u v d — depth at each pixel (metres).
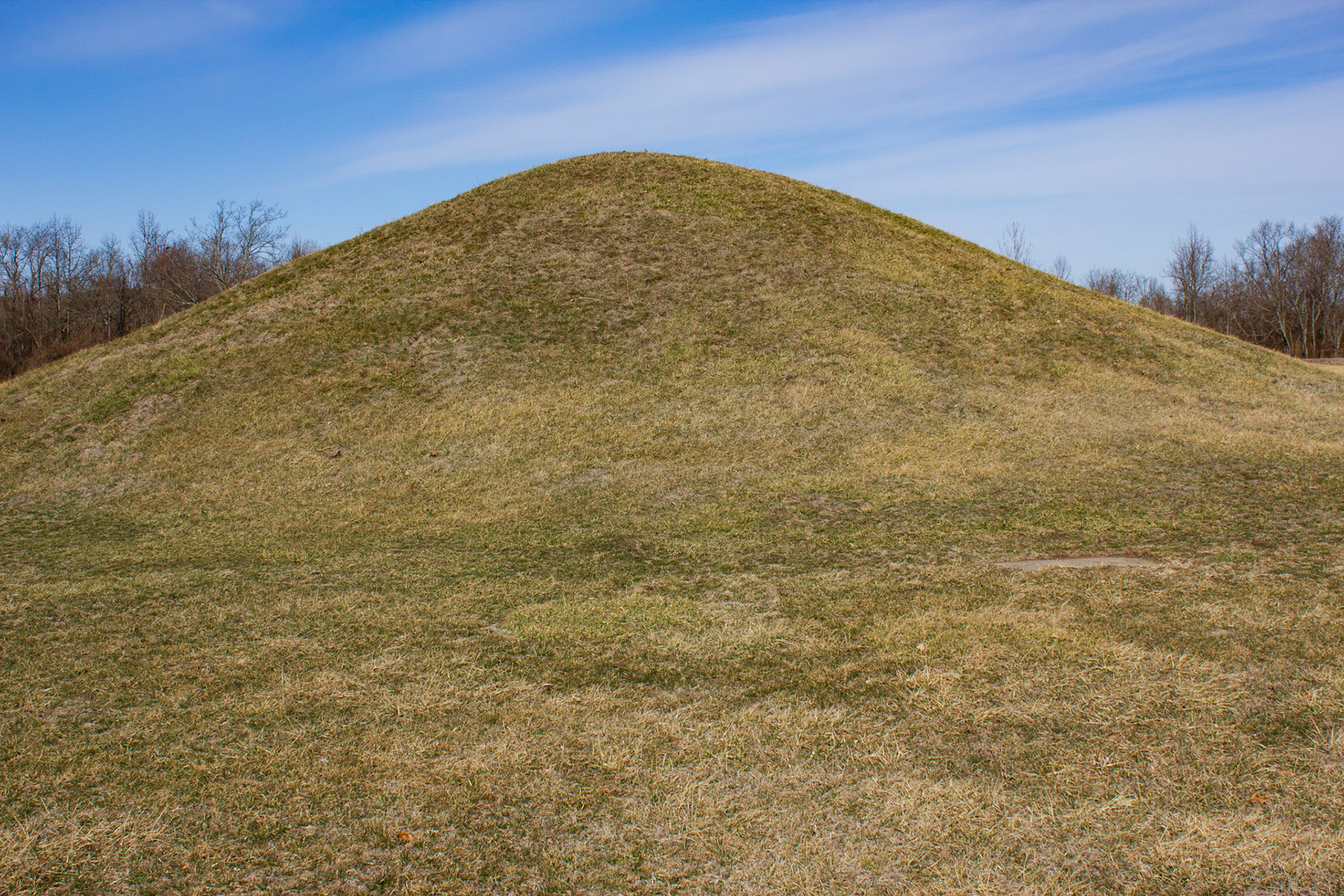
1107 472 12.03
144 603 8.13
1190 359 18.31
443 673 6.23
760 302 18.86
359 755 5.04
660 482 12.60
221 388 16.80
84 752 5.15
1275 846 3.96
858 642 6.54
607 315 18.55
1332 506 9.80
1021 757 4.81
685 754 4.98
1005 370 16.84
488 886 3.90
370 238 23.44
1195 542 8.76
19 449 15.22
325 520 11.62
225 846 4.23
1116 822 4.21
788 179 26.03
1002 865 3.93
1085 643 6.25
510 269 20.47
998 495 11.15
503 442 14.36
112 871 4.04
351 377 16.89
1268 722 5.03
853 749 4.97
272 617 7.59
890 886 3.82
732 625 7.04
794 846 4.12
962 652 6.21
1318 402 16.53
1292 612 6.64
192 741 5.26
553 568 9.05
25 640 7.16
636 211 22.75
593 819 4.38
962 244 24.22
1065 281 23.00
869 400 15.40
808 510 11.00
